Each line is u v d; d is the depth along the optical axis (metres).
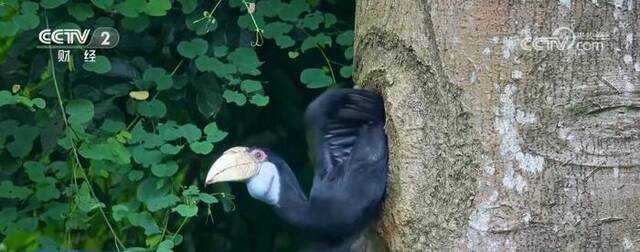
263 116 5.08
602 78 3.17
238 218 5.19
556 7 3.16
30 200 4.46
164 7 4.46
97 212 4.53
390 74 3.40
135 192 4.56
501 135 3.19
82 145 4.36
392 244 3.40
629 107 3.18
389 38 3.41
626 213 3.21
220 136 4.37
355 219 3.35
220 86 4.58
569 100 3.17
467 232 3.24
